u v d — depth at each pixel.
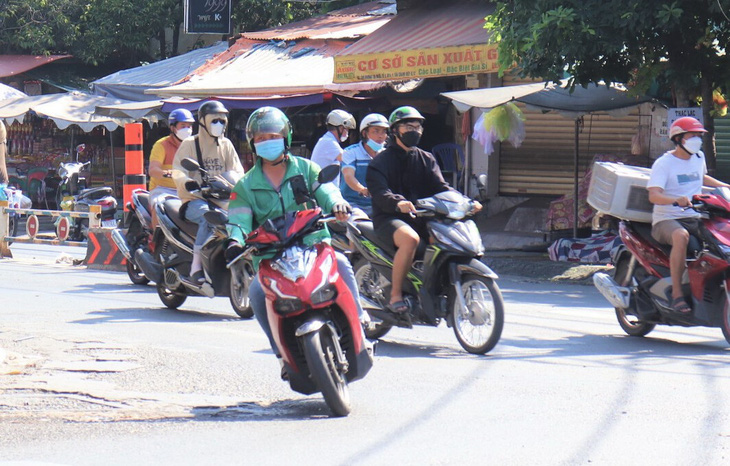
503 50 23.22
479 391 10.58
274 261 9.32
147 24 47.09
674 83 23.12
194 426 9.16
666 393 10.41
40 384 10.73
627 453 8.05
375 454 8.10
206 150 16.17
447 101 33.88
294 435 8.78
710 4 20.94
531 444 8.36
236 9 46.31
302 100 32.16
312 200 9.83
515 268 24.36
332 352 9.56
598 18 21.17
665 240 13.85
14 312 16.39
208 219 9.52
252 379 11.26
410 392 10.58
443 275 13.00
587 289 21.12
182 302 17.11
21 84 49.97
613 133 30.92
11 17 48.56
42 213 25.81
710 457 7.91
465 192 32.78
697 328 15.74
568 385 10.87
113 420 9.38
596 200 14.80
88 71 50.31
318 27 40.28
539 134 31.94
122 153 45.97
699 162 14.05
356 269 13.95
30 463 7.88
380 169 13.03
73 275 22.25
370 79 30.47
